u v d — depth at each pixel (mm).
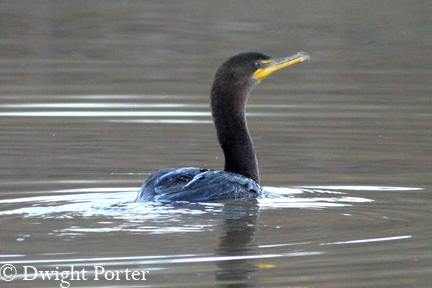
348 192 11898
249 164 12500
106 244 8938
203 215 10062
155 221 9781
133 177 13023
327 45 26266
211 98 12695
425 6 32156
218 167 13867
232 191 11000
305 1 33406
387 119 17828
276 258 8711
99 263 8398
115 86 21078
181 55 25094
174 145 15492
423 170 13492
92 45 26422
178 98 19766
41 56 24984
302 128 17016
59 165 13852
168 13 31031
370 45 26328
